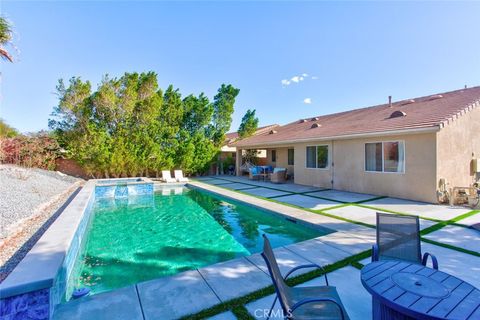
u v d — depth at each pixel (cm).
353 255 499
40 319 329
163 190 1670
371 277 259
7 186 1039
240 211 1071
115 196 1467
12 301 310
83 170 1916
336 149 1348
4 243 567
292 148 1936
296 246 553
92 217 1020
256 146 2014
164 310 329
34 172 1525
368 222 737
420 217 770
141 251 665
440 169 964
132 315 320
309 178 1526
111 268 568
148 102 1870
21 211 782
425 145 984
